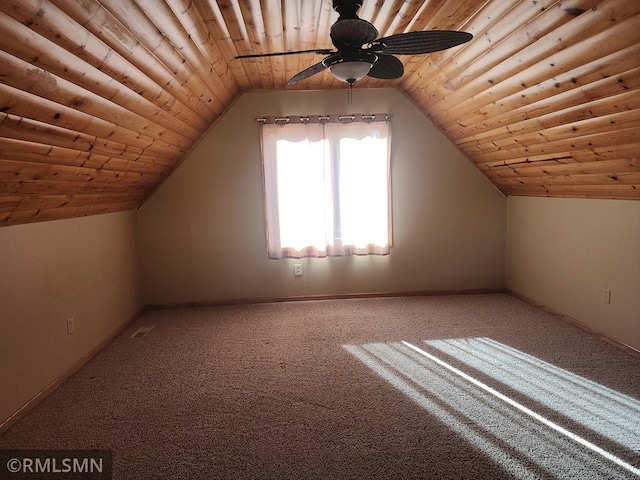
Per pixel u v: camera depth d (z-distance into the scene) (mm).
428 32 1927
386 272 4562
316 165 4332
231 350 3189
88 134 2283
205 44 2602
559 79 2385
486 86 2986
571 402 2270
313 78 3932
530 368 2703
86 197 2939
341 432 2061
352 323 3736
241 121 4293
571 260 3527
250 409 2305
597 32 1933
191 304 4453
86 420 2236
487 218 4566
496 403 2285
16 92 1598
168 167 4109
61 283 2797
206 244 4398
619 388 2404
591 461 1794
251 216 4402
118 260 3775
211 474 1782
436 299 4461
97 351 3240
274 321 3869
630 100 2145
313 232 4418
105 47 1847
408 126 4406
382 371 2730
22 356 2346
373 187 4387
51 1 1417
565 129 2732
